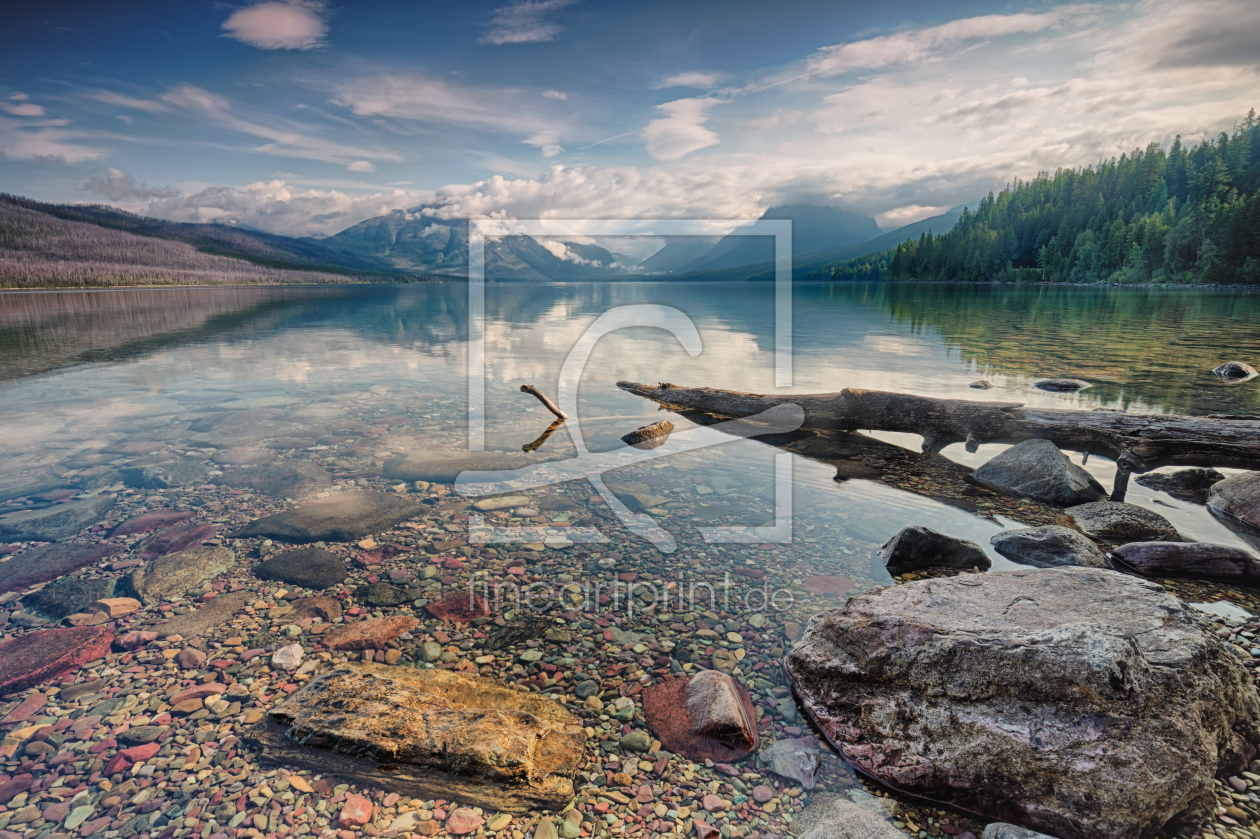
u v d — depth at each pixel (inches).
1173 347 331.9
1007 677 58.4
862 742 59.7
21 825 52.3
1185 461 128.5
